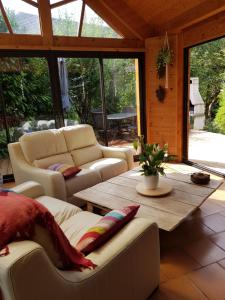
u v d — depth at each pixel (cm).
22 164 302
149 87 473
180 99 449
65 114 450
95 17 432
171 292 175
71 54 422
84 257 129
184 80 441
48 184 263
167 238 234
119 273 135
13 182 416
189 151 511
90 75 456
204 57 570
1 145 419
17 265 94
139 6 420
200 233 239
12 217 109
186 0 355
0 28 378
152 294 173
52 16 398
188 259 206
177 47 427
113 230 143
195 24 388
